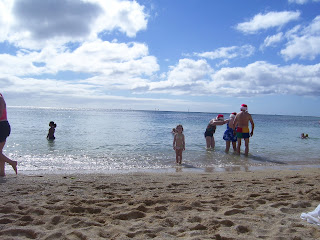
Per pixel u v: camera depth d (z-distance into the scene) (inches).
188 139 623.2
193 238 110.3
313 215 133.4
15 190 189.3
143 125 1104.2
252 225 125.9
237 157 417.4
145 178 247.0
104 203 158.9
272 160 398.6
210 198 172.6
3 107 247.3
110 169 310.3
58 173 277.6
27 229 117.8
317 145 587.2
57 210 146.1
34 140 535.5
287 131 1023.6
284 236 112.8
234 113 475.2
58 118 1478.8
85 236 111.5
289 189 199.5
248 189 199.9
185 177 255.4
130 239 110.3
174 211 147.3
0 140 247.4
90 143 519.8
